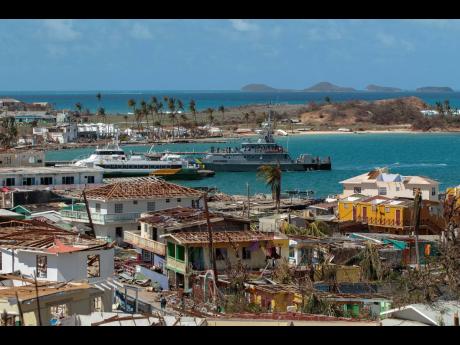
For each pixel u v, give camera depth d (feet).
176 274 274.57
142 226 317.01
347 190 460.96
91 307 172.55
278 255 279.69
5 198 432.25
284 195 602.03
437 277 206.59
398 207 378.53
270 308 210.59
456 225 292.40
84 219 358.84
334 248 285.43
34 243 220.64
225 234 282.36
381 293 219.41
